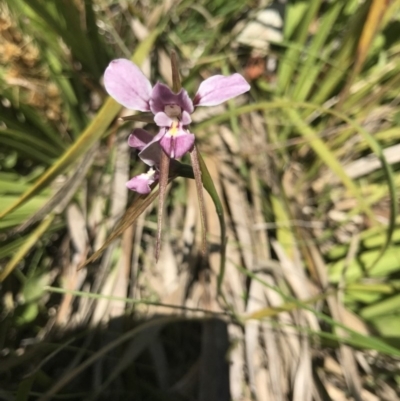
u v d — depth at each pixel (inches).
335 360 8.3
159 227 3.5
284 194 9.1
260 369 7.9
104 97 8.9
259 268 8.5
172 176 4.2
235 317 7.6
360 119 9.5
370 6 8.4
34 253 8.9
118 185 8.8
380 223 8.8
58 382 6.8
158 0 10.4
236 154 9.6
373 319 8.3
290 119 9.4
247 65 10.6
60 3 8.2
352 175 9.7
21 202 6.8
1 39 8.3
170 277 8.6
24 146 8.7
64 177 9.2
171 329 8.5
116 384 7.9
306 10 9.4
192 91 10.0
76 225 8.6
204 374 7.7
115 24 10.1
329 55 10.3
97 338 8.0
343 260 9.0
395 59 9.4
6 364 7.1
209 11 10.6
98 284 8.1
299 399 7.5
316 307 8.3
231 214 9.0
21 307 8.3
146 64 9.5
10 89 8.6
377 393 8.0
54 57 9.2
